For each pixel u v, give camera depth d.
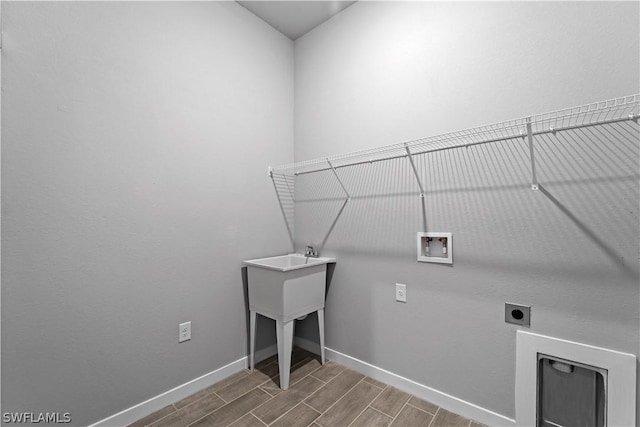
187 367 1.74
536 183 1.33
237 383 1.86
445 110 1.62
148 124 1.59
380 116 1.91
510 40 1.41
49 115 1.26
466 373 1.54
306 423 1.49
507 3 1.42
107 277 1.43
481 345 1.49
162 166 1.64
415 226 1.73
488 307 1.47
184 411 1.58
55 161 1.28
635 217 1.13
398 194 1.81
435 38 1.66
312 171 2.33
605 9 1.18
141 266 1.55
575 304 1.24
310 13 2.19
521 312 1.37
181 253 1.72
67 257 1.31
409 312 1.75
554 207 1.29
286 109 2.42
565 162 1.27
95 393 1.40
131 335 1.51
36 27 1.23
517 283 1.38
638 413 1.12
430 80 1.68
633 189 1.13
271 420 1.51
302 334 2.38
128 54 1.51
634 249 1.13
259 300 1.93
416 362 1.72
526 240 1.36
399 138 1.81
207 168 1.86
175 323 1.69
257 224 2.17
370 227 1.94
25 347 1.21
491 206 1.46
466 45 1.55
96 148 1.40
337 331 2.14
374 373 1.91
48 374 1.27
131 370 1.51
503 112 1.43
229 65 2.01
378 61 1.93
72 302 1.33
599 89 1.19
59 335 1.29
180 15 1.75
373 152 1.91
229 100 2.00
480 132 1.46
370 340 1.94
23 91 1.20
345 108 2.11
